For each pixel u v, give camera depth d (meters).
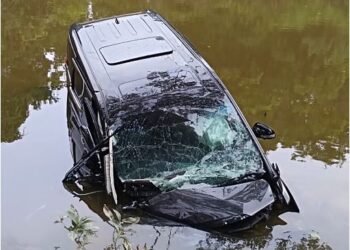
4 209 6.31
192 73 6.63
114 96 6.35
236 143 6.08
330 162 7.08
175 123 6.11
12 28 11.37
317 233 5.70
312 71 9.78
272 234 5.57
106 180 5.95
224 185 5.82
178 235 5.46
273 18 12.04
